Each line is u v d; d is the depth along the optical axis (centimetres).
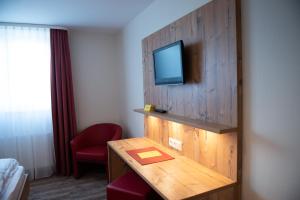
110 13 295
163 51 210
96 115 403
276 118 127
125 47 363
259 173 140
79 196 284
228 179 156
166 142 236
